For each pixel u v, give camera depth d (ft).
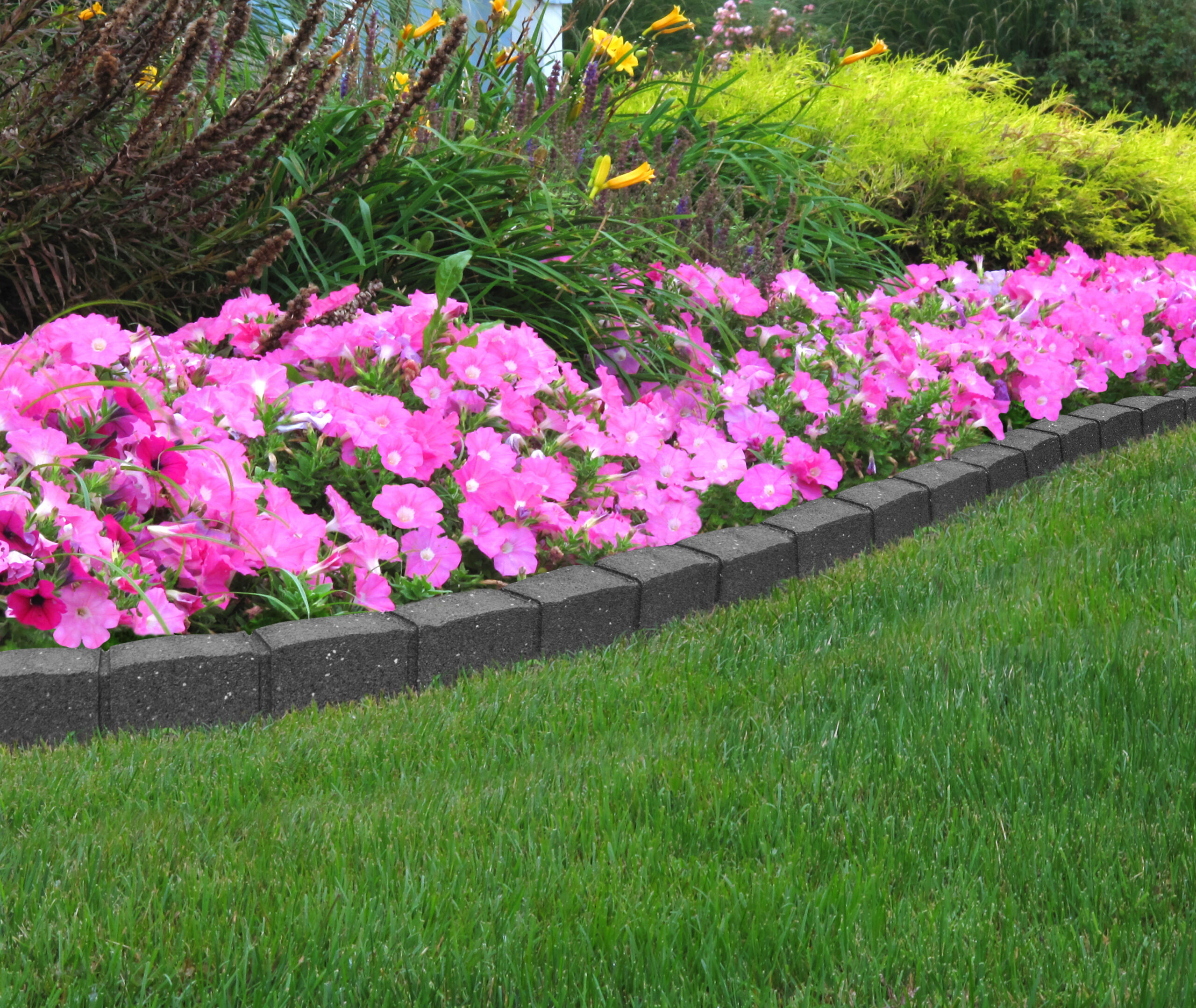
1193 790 6.71
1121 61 37.11
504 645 9.28
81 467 9.23
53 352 9.95
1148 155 27.48
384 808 6.66
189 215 12.07
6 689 7.48
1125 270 22.76
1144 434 17.60
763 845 6.25
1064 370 16.46
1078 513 12.63
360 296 11.76
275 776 7.11
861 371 14.55
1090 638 9.01
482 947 5.31
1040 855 6.12
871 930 5.54
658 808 6.76
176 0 11.05
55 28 12.01
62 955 5.16
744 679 8.75
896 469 14.46
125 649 8.04
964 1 38.19
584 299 14.43
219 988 5.03
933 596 10.47
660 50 36.70
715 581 10.71
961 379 15.15
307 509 10.14
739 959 5.31
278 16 17.62
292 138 12.53
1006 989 5.17
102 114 11.33
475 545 10.36
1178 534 11.53
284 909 5.55
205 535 9.00
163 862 6.05
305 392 10.26
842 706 8.04
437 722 7.95
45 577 7.98
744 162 19.84
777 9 32.81
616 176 17.24
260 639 8.44
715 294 14.88
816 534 11.72
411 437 10.45
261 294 12.97
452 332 11.79
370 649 8.61
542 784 6.97
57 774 6.94
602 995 5.06
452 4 20.13
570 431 11.50
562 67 19.69
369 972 5.13
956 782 7.00
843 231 20.38
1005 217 25.00
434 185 13.94
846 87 25.99
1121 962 5.30
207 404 9.89
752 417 13.24
